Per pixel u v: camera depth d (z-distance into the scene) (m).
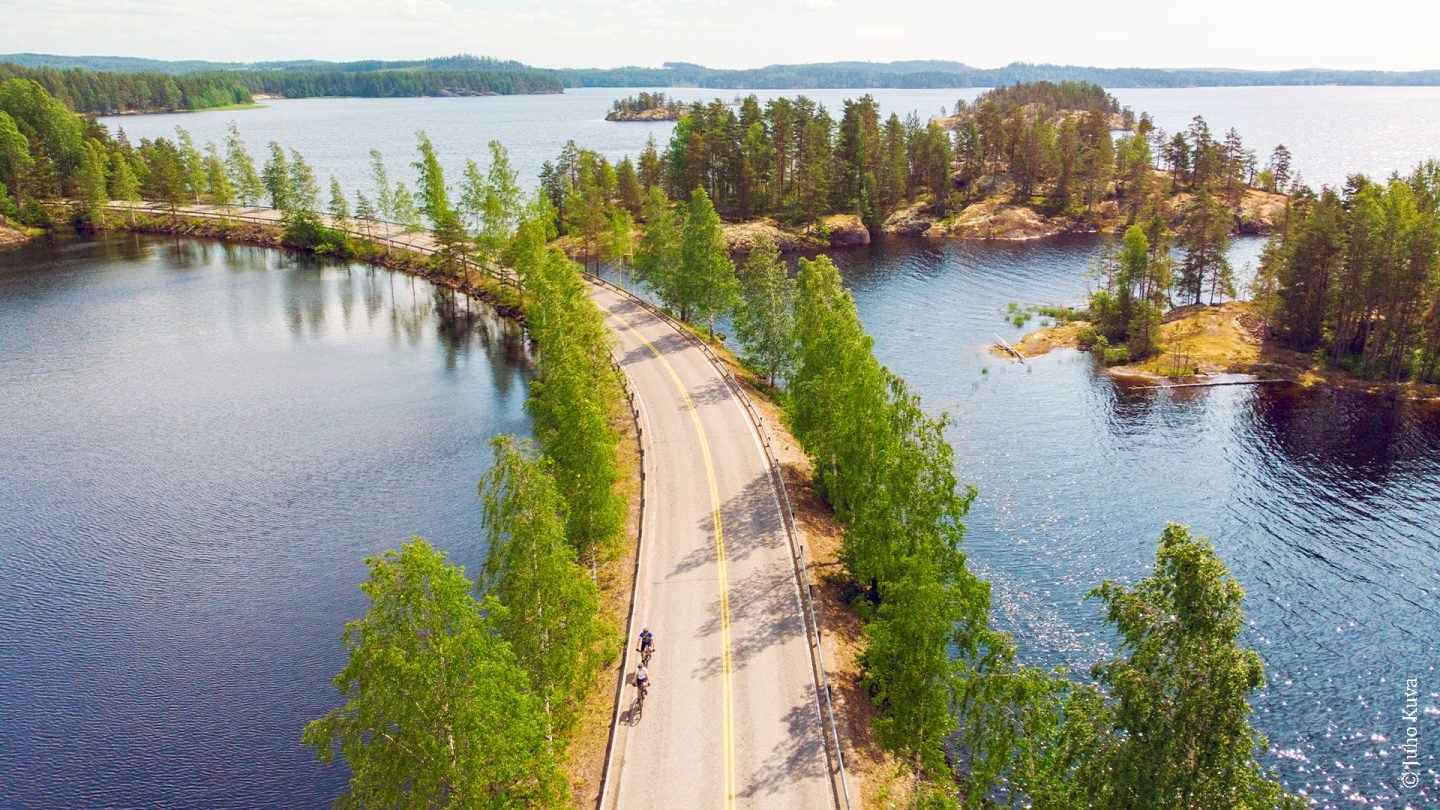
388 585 25.56
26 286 127.31
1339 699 43.69
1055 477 67.50
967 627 34.75
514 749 26.80
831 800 33.38
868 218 174.88
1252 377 88.44
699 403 73.94
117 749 39.97
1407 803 37.56
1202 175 177.88
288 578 53.22
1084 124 195.88
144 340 102.44
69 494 63.84
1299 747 40.75
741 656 41.59
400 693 25.45
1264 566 55.28
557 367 57.31
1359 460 70.25
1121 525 60.22
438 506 62.03
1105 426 77.38
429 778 25.58
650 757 35.44
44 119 181.12
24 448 71.94
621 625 43.94
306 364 93.75
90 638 47.66
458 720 25.36
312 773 38.59
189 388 86.25
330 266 143.88
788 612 45.06
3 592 51.81
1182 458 70.88
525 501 32.38
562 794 29.31
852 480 45.34
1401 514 61.59
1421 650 47.09
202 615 49.66
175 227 169.88
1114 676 24.16
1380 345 88.25
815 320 58.47
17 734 40.81
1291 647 47.59
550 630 32.62
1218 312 106.25
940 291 127.31
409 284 131.38
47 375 90.00
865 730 38.62
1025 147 181.62
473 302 120.25
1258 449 72.44
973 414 80.25
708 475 60.50
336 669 45.25
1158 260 107.38
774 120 169.62
